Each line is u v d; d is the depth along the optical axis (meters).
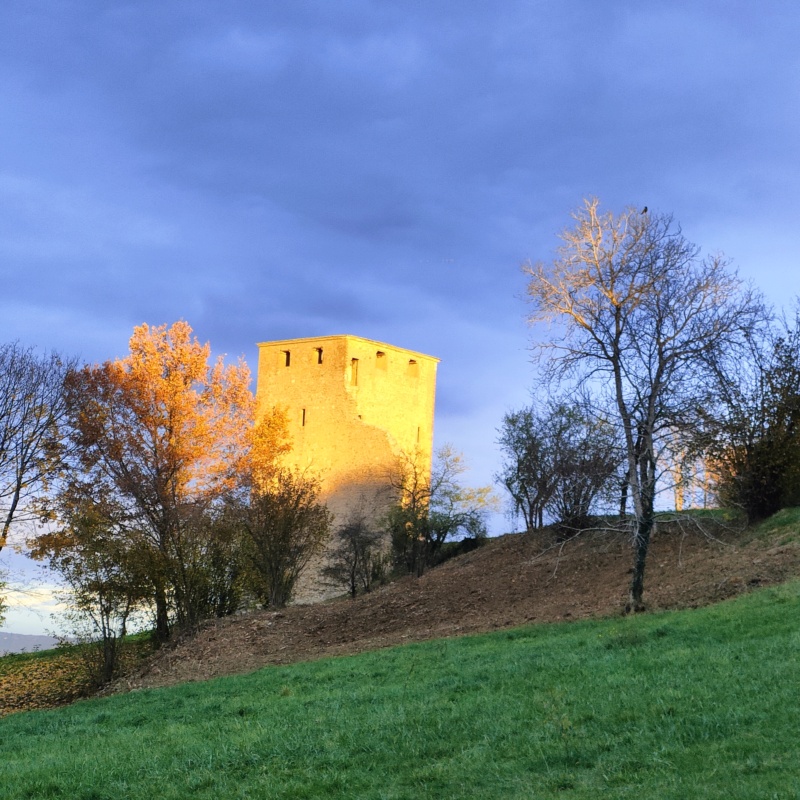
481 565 35.56
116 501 34.00
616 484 29.73
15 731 19.22
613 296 20.33
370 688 16.52
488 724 12.11
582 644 17.64
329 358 57.75
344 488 55.75
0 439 37.41
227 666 24.64
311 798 10.26
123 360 36.06
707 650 14.88
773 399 28.59
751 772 9.02
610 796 8.95
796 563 22.09
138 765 12.59
